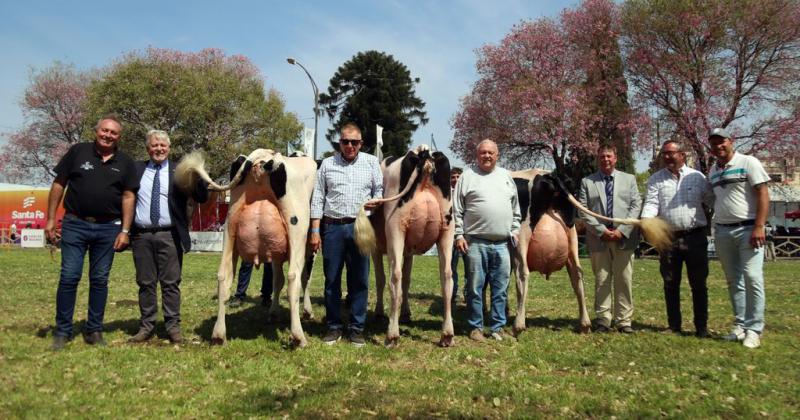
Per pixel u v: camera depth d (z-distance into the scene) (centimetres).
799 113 2352
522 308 655
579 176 3053
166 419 371
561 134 2708
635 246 671
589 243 685
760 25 2303
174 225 583
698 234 646
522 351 571
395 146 4294
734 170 608
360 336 601
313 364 508
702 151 2405
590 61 2783
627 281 668
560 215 657
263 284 821
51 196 547
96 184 545
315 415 381
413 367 513
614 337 634
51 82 4238
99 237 555
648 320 746
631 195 679
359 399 414
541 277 1296
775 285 1176
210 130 3241
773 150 2417
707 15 2336
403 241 591
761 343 599
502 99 2830
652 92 2559
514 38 2900
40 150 4366
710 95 2403
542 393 432
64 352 518
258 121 3394
